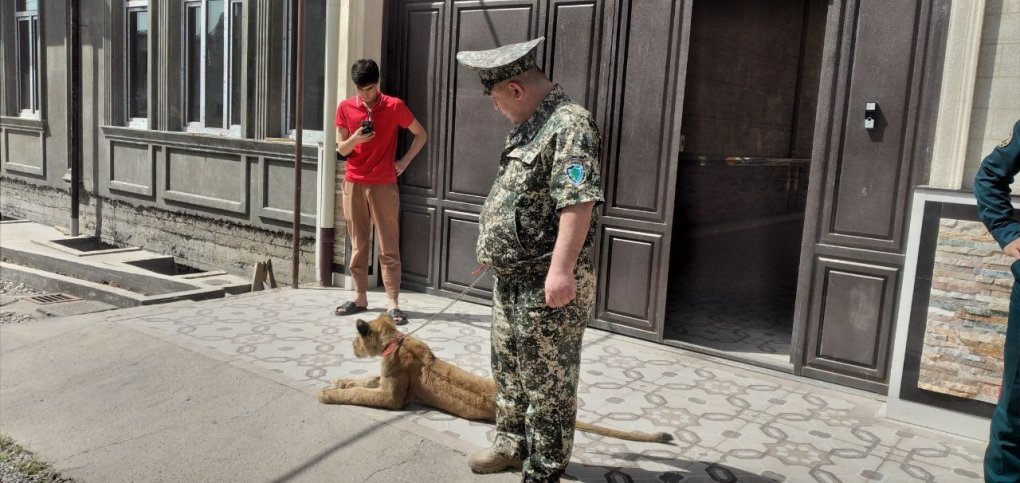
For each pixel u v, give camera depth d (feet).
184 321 17.51
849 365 14.37
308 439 11.68
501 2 18.11
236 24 25.02
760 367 15.46
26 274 24.79
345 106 17.57
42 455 11.51
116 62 28.91
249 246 24.75
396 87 20.25
